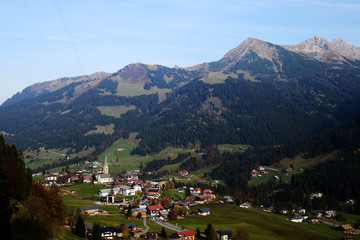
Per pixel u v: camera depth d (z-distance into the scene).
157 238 153.50
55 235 115.94
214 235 159.75
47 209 123.81
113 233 149.12
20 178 118.38
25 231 101.38
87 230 141.62
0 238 87.06
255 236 174.88
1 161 109.81
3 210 95.31
